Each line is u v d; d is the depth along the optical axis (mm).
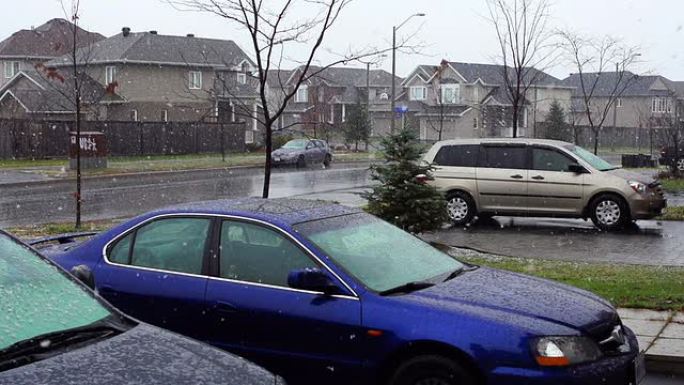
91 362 3834
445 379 5340
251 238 6184
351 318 5594
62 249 7199
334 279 5766
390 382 5523
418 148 12430
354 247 6168
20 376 3627
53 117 50094
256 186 27172
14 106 51281
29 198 23266
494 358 5207
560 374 5152
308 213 6473
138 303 6316
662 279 10414
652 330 7898
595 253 13359
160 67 54969
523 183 16469
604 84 75312
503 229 16344
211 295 6074
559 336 5289
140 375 3730
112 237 6652
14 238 5066
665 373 7113
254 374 3979
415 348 5457
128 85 53969
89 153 33125
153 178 30922
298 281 5648
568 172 16281
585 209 16219
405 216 12086
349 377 5609
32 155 39688
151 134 44562
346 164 40938
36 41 65938
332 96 71625
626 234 15562
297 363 5773
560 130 59281
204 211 6422
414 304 5523
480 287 5953
